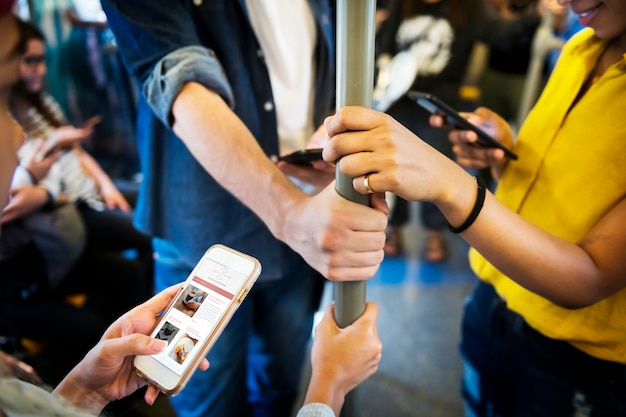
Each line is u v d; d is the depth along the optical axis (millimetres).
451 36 2156
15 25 470
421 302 2086
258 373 1327
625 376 729
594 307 719
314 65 1058
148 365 591
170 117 787
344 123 516
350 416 738
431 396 1626
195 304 624
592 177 694
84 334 1305
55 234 1344
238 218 974
